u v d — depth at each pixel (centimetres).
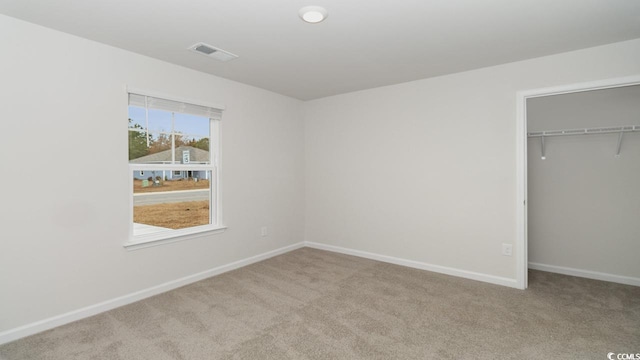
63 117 237
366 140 407
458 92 336
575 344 208
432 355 197
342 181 432
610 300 276
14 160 216
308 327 232
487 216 324
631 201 313
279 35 241
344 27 228
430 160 358
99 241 258
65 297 240
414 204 371
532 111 360
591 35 244
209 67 315
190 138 331
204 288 309
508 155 310
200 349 204
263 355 198
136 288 282
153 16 212
